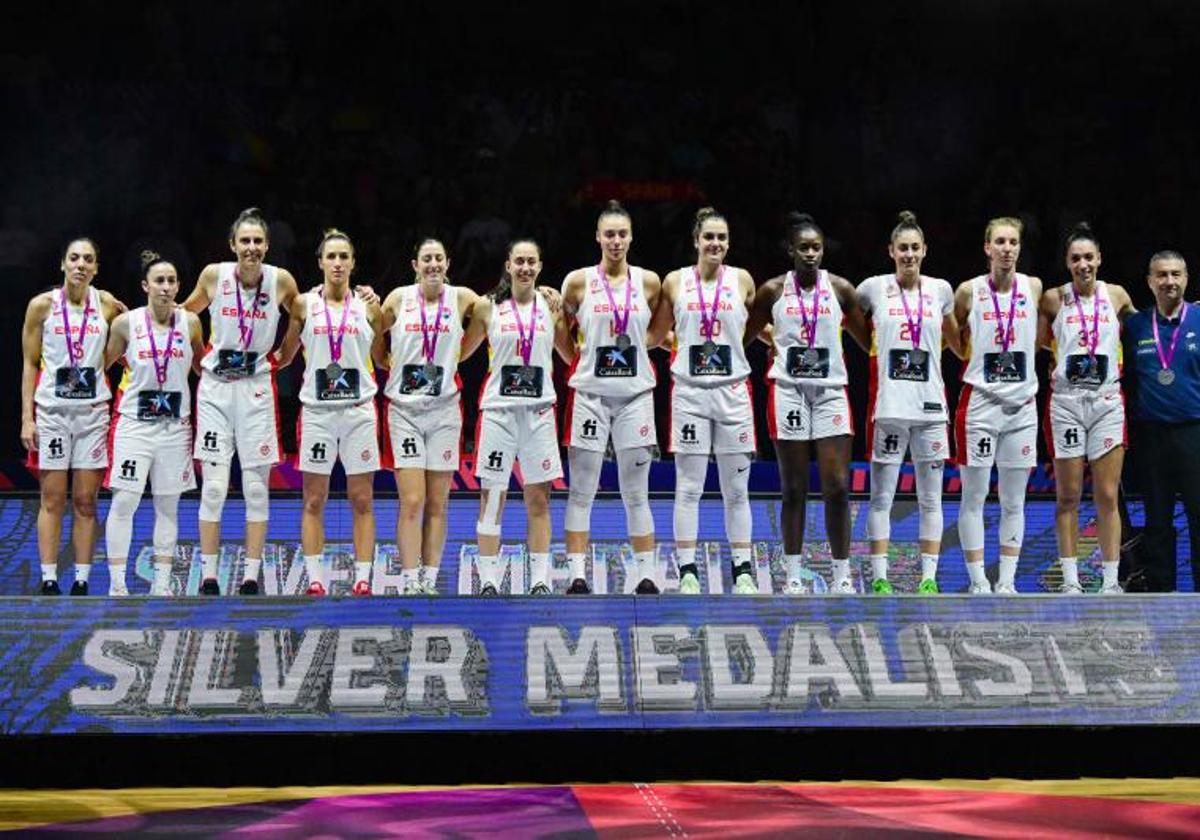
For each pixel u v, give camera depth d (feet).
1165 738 22.76
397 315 22.30
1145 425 24.31
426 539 22.36
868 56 41.42
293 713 19.72
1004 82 41.50
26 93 37.65
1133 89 41.42
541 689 20.10
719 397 21.99
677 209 38.06
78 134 37.76
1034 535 28.30
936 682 20.53
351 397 22.07
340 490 27.96
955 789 20.13
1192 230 38.47
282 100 38.96
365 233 36.42
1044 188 39.42
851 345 30.78
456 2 40.93
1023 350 22.90
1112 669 20.83
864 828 16.88
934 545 22.70
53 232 36.50
